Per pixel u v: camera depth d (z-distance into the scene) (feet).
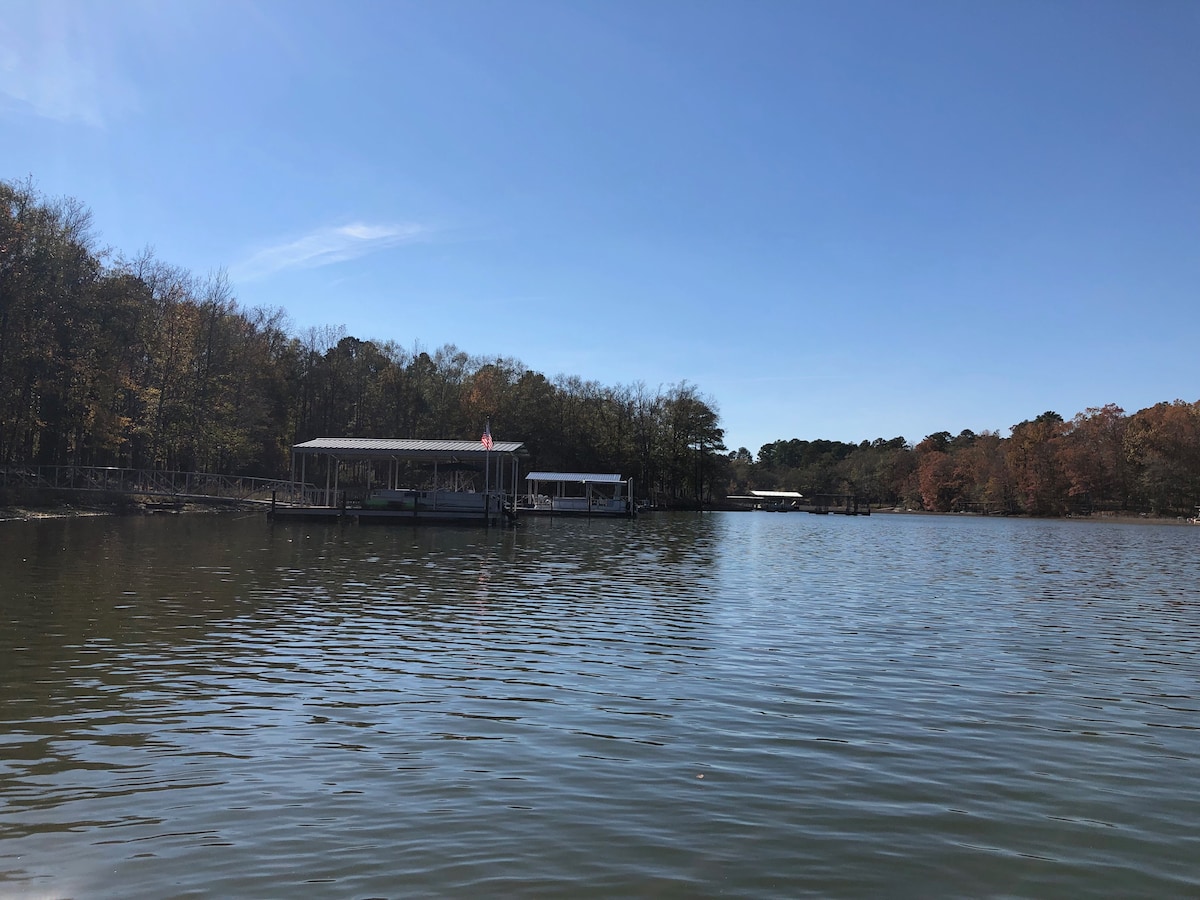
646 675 44.62
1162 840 24.77
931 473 492.13
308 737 32.53
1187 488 342.03
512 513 186.70
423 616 61.87
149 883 20.58
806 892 21.02
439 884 20.83
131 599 64.69
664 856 22.77
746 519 350.02
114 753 30.17
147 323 203.21
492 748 31.71
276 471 278.46
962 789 28.63
